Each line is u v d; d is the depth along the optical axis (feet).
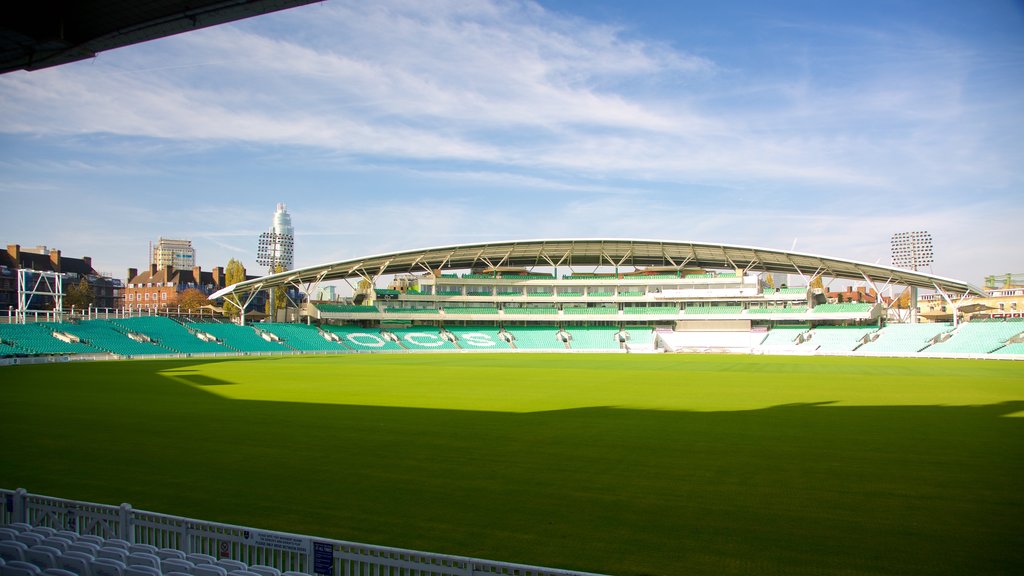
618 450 67.05
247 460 61.87
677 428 81.51
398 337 359.05
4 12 47.60
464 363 238.68
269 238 395.14
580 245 339.77
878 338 319.68
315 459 62.39
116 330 268.62
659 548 38.58
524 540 39.96
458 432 78.18
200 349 279.28
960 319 389.80
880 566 35.70
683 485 52.80
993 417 91.45
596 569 35.35
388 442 71.41
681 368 210.18
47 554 29.25
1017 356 261.44
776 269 375.66
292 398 114.83
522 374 179.83
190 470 57.62
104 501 47.91
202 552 35.29
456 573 29.07
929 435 76.18
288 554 32.83
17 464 59.82
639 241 328.29
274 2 45.98
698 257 363.97
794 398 116.78
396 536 40.70
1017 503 47.47
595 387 139.03
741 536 40.63
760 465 59.98
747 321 372.99
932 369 203.51
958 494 49.90
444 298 382.42
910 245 413.80
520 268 404.77
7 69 56.59
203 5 47.06
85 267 502.79
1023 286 421.18
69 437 73.92
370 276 359.66
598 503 47.80
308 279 354.95
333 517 44.42
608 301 386.32
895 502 47.80
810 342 337.93
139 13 48.55
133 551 31.71
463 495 49.85
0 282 398.83
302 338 327.88
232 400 111.14
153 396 116.26
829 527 42.24
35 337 233.35
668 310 380.78
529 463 60.90
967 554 37.37
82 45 52.85
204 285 535.19
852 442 71.56
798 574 34.65
